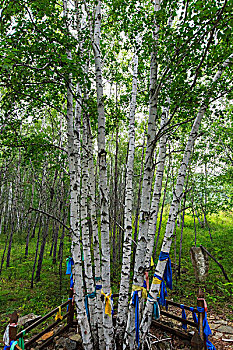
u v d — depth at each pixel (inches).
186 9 102.8
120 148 530.3
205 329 139.0
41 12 120.6
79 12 177.0
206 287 297.0
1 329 206.8
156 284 119.3
